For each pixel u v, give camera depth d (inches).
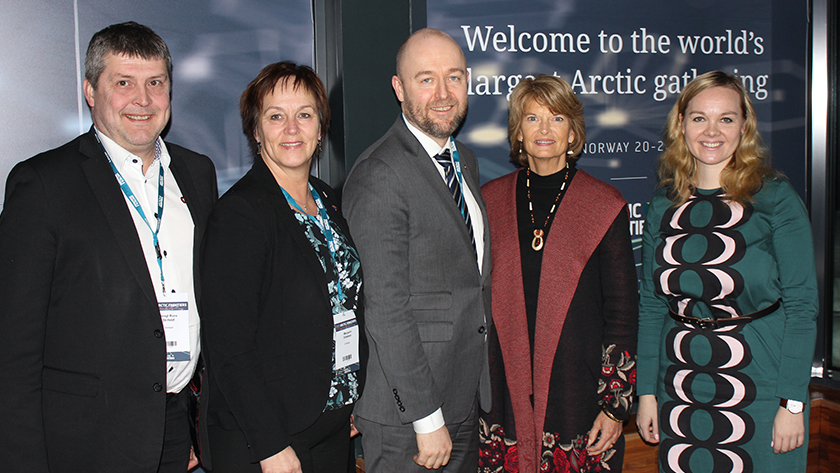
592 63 109.3
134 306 57.1
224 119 91.2
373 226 62.7
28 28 80.0
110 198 57.2
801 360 67.1
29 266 52.4
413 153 66.6
